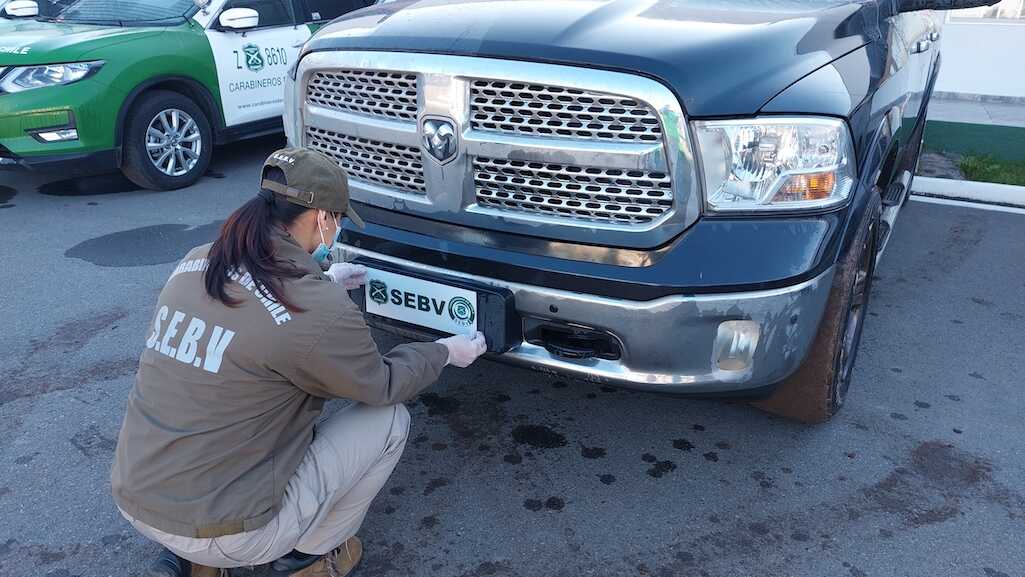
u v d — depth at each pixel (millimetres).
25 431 2984
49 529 2490
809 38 2570
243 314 1778
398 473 2777
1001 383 3420
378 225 2770
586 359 2457
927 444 2979
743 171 2293
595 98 2295
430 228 2664
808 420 3000
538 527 2527
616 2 2672
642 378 2379
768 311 2277
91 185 6281
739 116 2264
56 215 5520
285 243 1870
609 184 2355
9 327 3807
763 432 3051
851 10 2961
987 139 7574
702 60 2283
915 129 4211
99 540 2453
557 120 2361
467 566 2361
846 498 2678
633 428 3070
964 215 5688
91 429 3012
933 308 4148
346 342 1835
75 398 3213
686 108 2223
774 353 2346
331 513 2150
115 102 5613
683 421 3121
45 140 5418
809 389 2859
